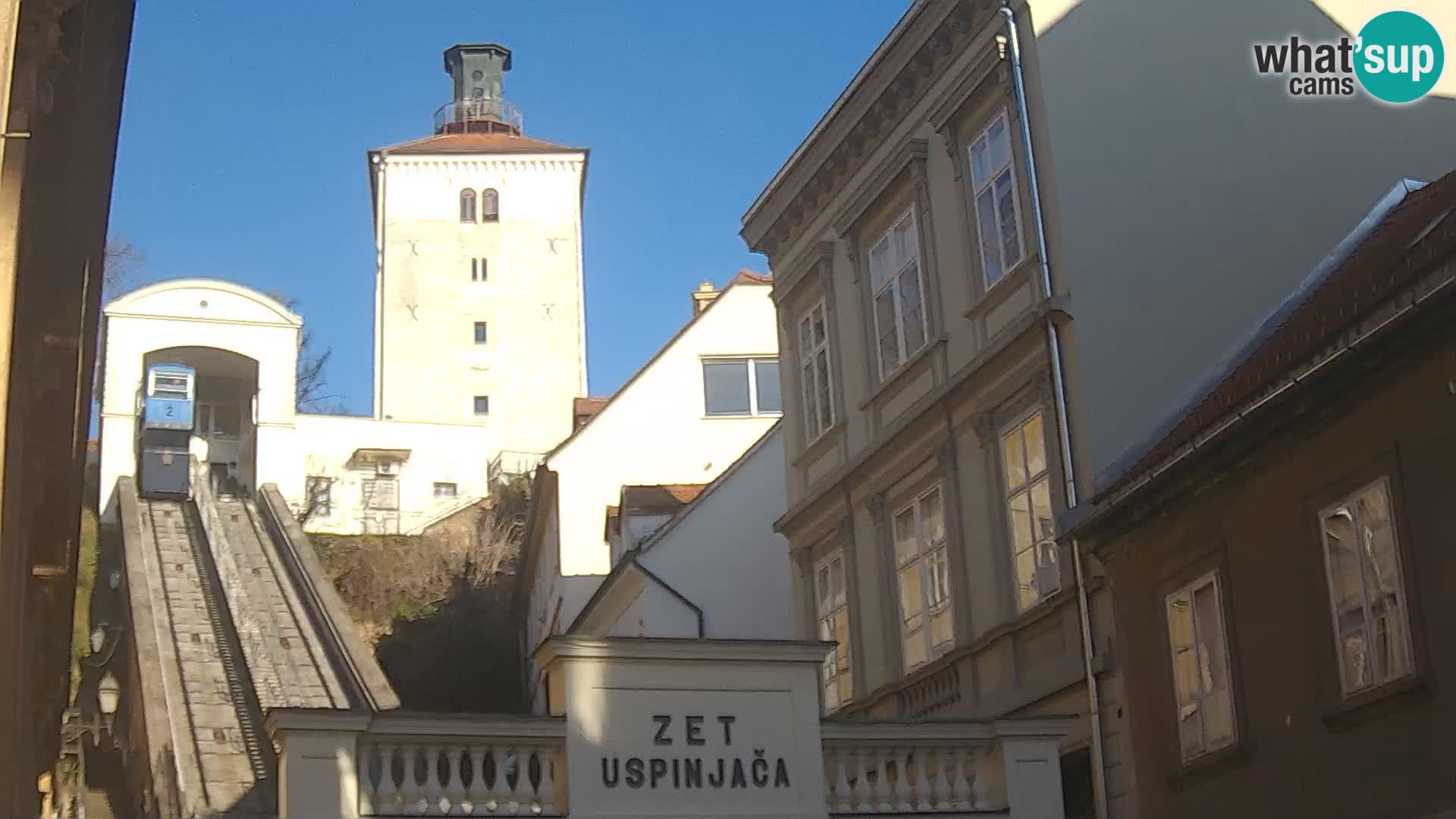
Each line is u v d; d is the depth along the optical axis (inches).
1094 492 815.1
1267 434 699.4
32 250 556.7
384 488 2967.5
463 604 2358.5
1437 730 611.2
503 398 3558.1
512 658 2277.3
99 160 650.2
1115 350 842.8
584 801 652.7
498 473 3065.9
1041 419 860.6
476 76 4320.9
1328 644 668.1
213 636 1601.9
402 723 640.4
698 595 1364.4
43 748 1000.2
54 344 674.2
